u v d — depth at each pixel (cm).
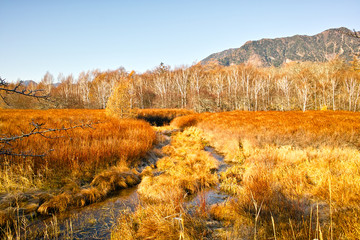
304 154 726
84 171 619
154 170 743
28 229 359
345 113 2455
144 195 506
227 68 8025
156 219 350
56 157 600
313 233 264
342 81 4675
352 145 873
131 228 349
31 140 659
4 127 923
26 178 503
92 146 725
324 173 488
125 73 6394
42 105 3000
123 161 709
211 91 5394
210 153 1019
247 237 305
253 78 6006
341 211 311
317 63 7006
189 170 690
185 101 5053
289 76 6125
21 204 420
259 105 5184
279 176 520
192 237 305
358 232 247
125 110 1762
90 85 6303
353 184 388
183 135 1533
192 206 452
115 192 546
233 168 720
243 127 1348
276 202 371
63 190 496
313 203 376
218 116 2392
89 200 482
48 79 5547
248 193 426
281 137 1016
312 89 4834
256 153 851
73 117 1702
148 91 5891
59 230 362
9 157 539
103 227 375
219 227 351
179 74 6203
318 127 1188
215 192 551
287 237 272
